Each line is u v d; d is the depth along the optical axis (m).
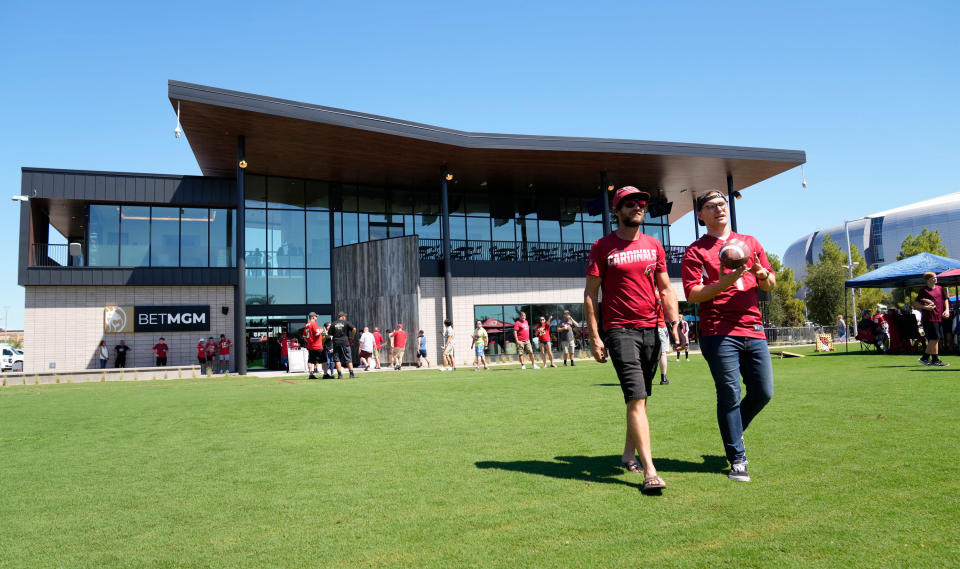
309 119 21.36
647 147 26.50
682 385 10.36
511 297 28.92
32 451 5.23
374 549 2.53
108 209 25.00
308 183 28.34
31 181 23.73
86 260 24.53
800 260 118.50
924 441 4.33
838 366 13.81
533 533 2.67
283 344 26.48
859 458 3.87
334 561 2.41
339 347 16.75
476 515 2.97
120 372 19.84
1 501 3.50
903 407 6.11
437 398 9.39
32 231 24.31
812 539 2.47
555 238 32.44
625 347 3.63
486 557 2.39
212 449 5.15
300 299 27.36
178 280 25.02
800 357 19.67
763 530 2.60
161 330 24.67
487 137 24.66
